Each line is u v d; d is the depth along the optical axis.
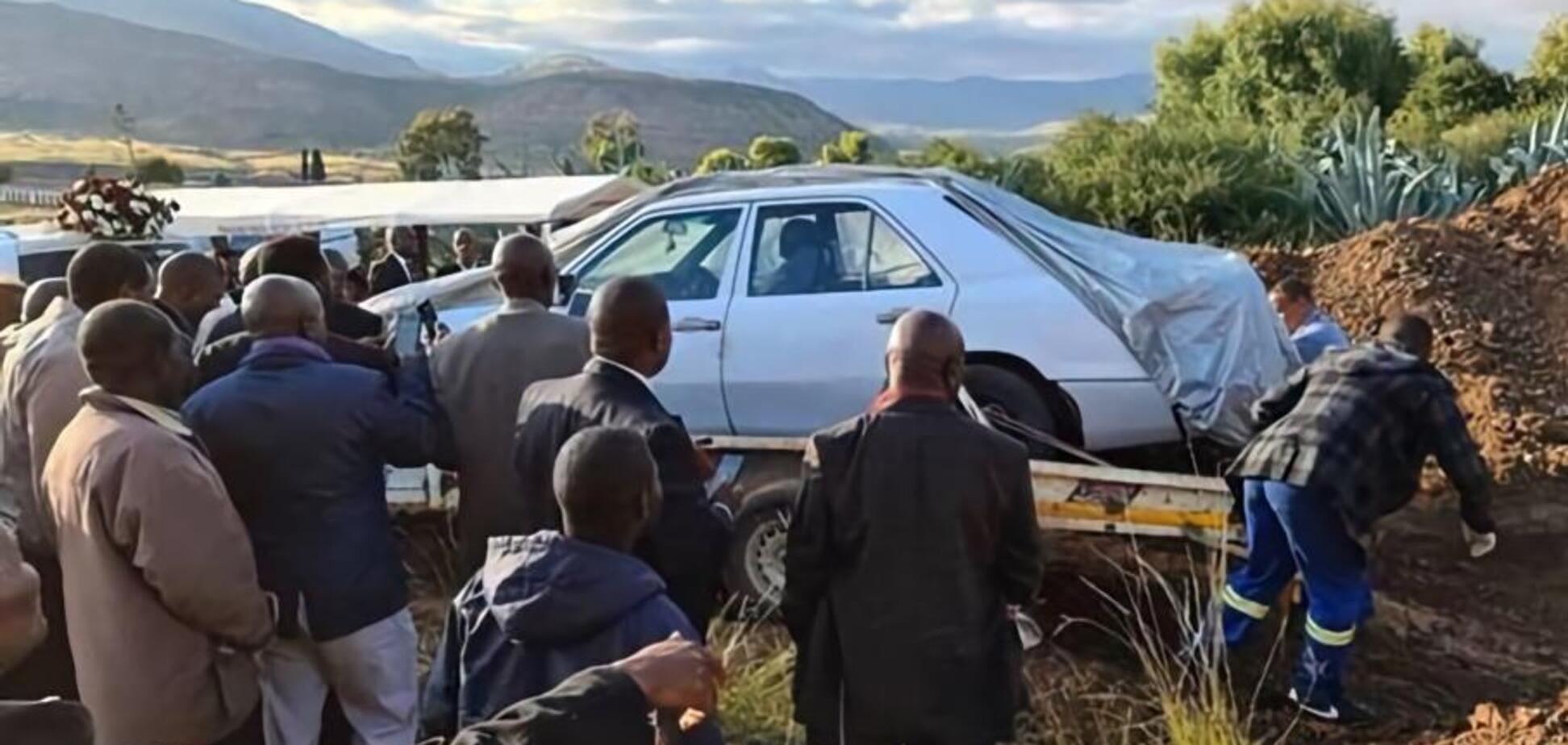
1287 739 5.92
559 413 4.34
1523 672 6.50
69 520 4.14
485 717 3.20
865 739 4.34
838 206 7.41
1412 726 5.96
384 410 4.75
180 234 19.33
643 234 7.62
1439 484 8.94
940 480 4.27
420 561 7.68
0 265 12.93
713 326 7.37
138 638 4.11
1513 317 13.10
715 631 6.32
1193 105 36.19
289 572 4.62
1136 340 7.08
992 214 7.40
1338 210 19.53
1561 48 38.06
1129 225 20.55
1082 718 5.94
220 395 4.62
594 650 3.16
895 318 7.18
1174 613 6.61
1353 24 36.12
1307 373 6.21
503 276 5.18
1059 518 6.56
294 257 6.20
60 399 4.68
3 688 4.69
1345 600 6.00
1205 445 7.24
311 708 4.81
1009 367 7.14
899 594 4.27
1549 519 8.37
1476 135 21.95
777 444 6.74
